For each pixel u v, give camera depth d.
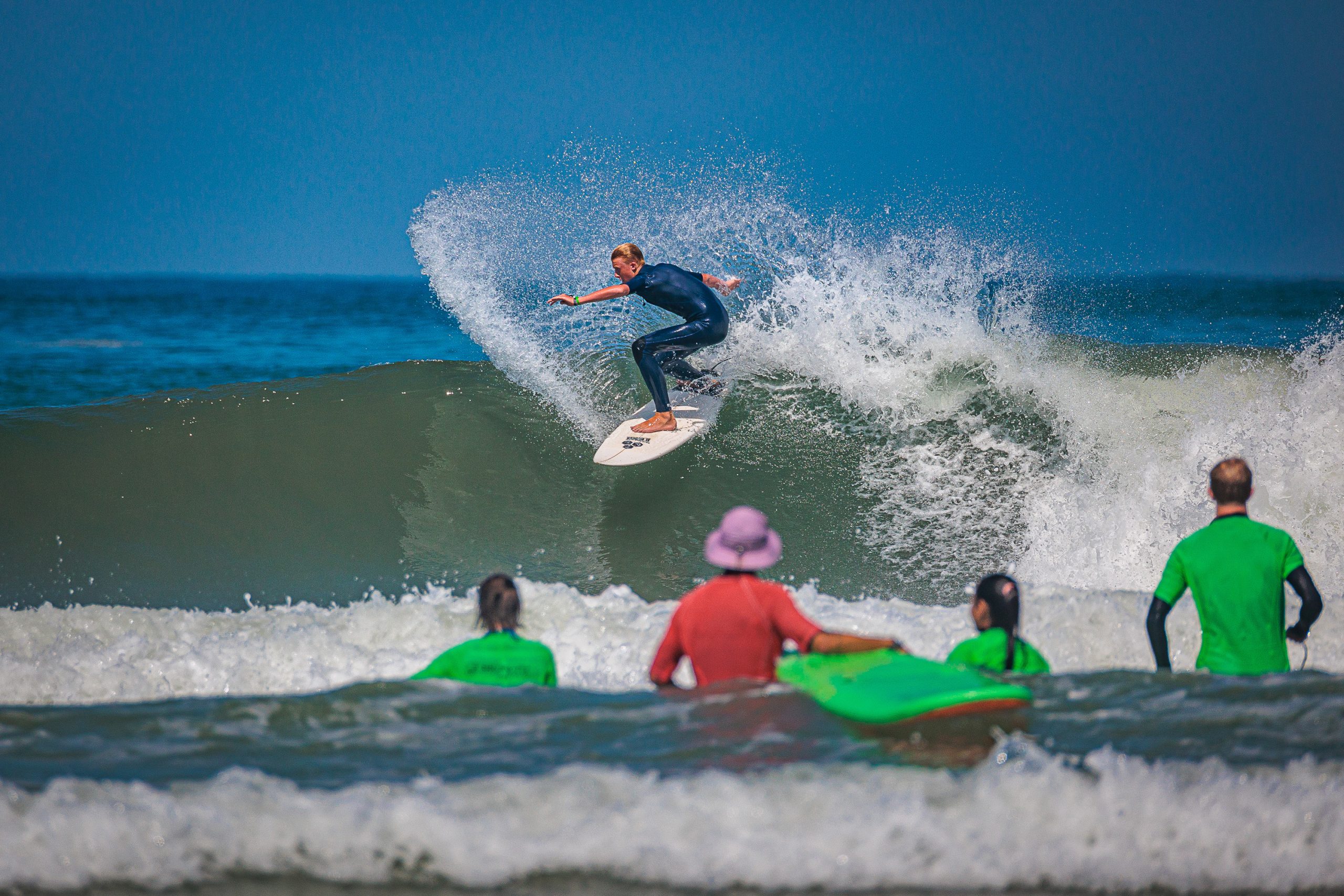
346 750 6.14
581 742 6.19
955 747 6.04
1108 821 5.32
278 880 5.18
